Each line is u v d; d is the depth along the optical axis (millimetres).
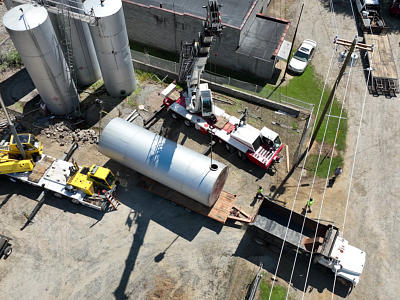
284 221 23781
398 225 24203
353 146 28672
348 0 42625
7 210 24516
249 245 23172
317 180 26609
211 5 20688
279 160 26984
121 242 23094
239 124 27516
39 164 25281
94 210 24594
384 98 32312
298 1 42844
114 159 25750
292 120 30719
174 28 34250
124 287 21281
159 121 30453
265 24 35969
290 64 34625
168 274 21828
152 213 24562
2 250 21906
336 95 32500
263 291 21266
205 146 28734
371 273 21984
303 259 22609
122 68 29312
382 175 26875
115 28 26219
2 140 27656
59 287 21188
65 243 22969
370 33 37969
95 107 31031
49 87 27438
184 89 32844
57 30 28156
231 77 34500
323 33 38719
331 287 21547
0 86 32250
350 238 23484
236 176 26891
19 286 21188
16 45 24281
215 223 24188
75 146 27781
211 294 21172
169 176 23641
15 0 26172
